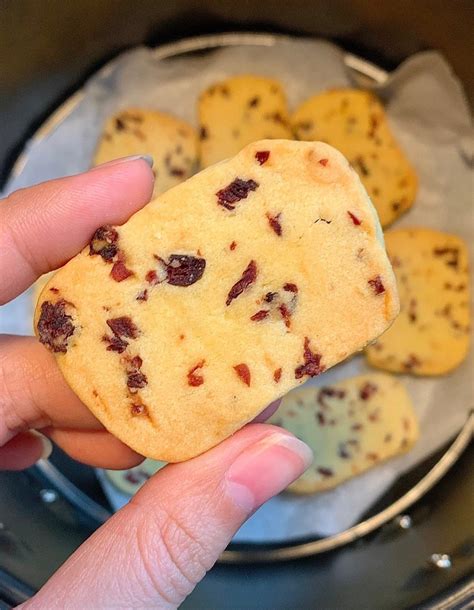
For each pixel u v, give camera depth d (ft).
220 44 0.76
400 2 0.68
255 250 0.37
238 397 0.36
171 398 0.37
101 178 0.44
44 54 0.71
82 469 0.68
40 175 0.74
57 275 0.38
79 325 0.37
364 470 0.66
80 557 0.39
